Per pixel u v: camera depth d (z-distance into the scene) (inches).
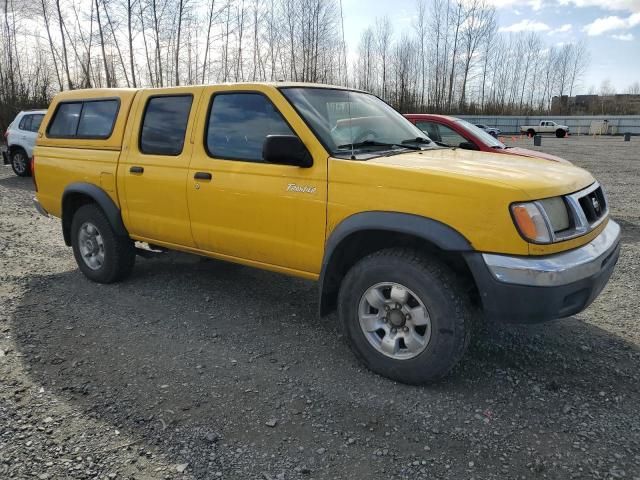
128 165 183.6
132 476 97.1
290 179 141.6
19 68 1147.3
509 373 135.4
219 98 163.0
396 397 124.1
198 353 147.2
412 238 129.2
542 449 105.2
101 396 124.1
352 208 130.0
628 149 1082.7
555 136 1914.4
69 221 214.8
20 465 99.3
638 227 308.7
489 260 113.0
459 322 120.0
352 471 99.0
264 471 98.9
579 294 118.7
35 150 220.8
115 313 176.1
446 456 103.2
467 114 2356.1
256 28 1131.9
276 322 169.9
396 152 147.2
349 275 134.6
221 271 223.5
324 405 121.0
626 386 129.3
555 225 117.0
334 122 150.3
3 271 220.4
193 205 165.0
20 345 150.4
